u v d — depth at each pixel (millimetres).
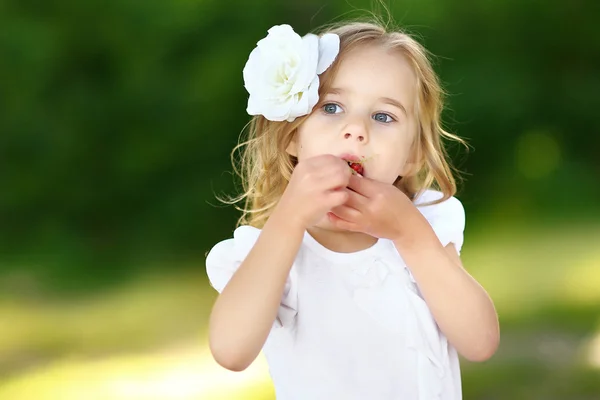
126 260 13422
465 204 15508
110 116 15141
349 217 2090
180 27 15078
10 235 14633
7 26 14984
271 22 14953
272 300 1999
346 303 2158
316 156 2064
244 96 15000
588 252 12023
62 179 15078
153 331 8539
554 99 15516
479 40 15359
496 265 11492
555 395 5613
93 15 15086
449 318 2133
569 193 15555
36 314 9719
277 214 2023
